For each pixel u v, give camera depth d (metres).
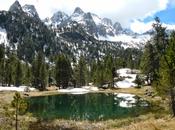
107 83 143.62
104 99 94.50
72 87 150.00
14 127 46.84
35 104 84.25
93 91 125.50
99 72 143.38
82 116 62.78
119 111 67.94
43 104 84.38
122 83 142.50
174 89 46.44
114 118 58.69
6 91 111.31
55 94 115.25
